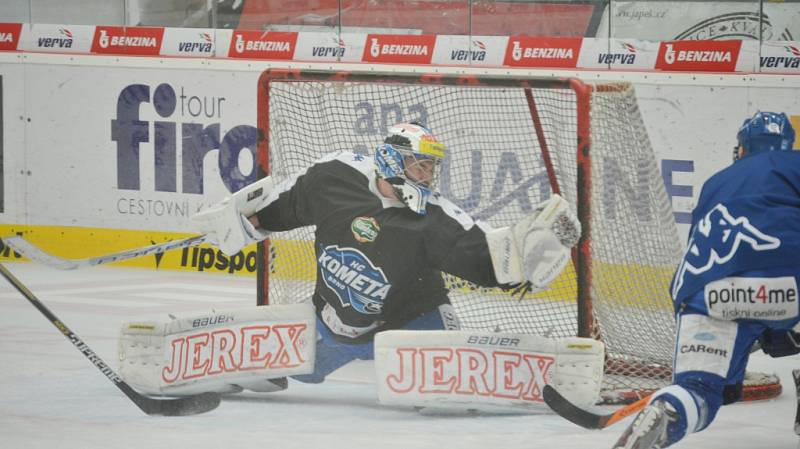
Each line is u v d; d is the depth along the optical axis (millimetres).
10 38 29281
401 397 12219
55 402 13188
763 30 23922
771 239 9109
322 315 13305
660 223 14531
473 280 12320
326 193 12977
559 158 16875
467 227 12383
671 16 24578
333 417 12414
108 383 14477
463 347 12320
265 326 13117
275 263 15078
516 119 21094
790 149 10242
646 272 14742
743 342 9273
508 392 12336
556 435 11422
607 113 14359
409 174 12430
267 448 10797
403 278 12609
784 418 12570
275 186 14547
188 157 27938
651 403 8898
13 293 24062
